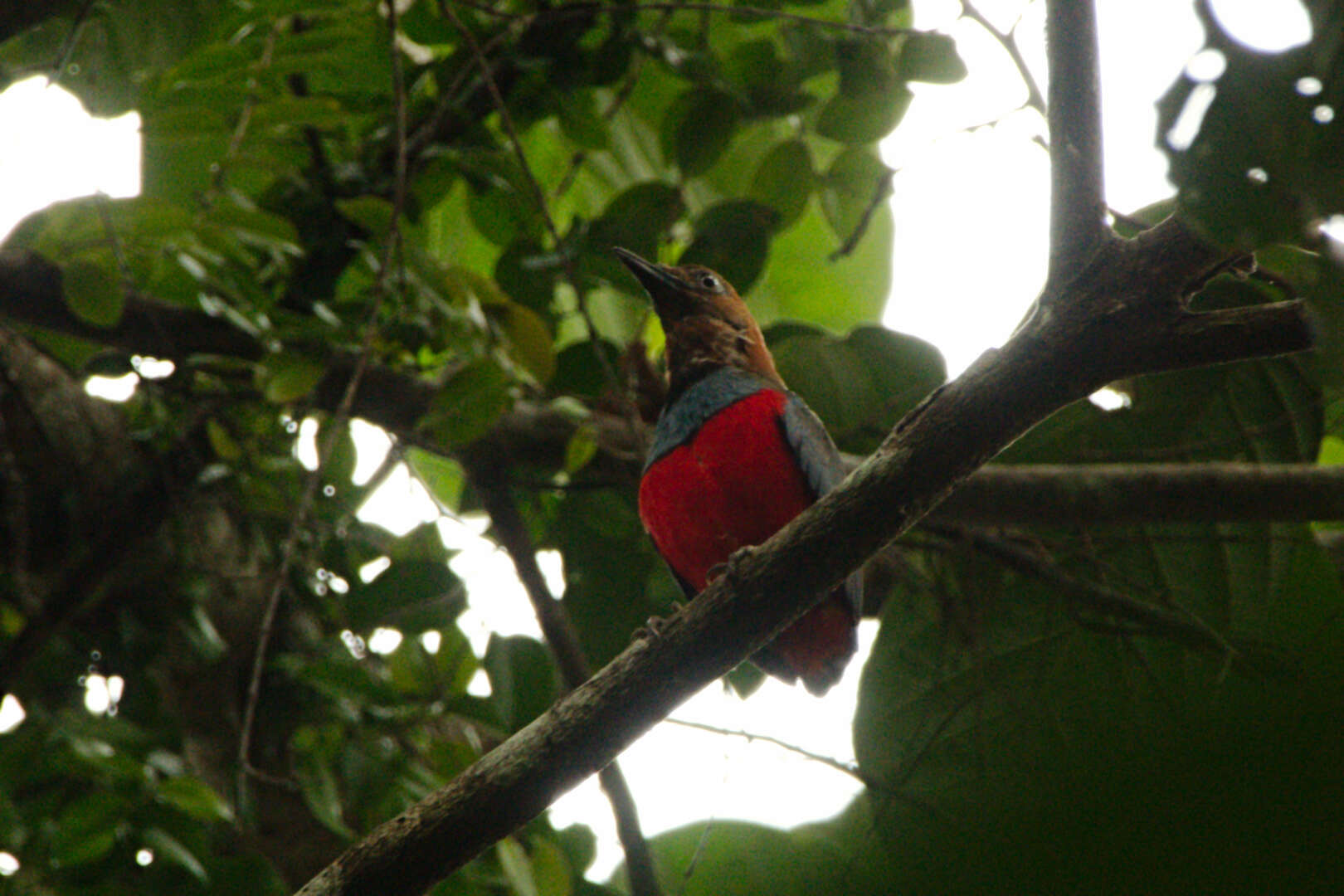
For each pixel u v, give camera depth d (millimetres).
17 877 10430
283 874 11945
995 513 10094
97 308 9414
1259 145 3695
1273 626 10812
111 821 10148
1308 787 4934
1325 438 11992
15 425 12203
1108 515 10016
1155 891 4855
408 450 11758
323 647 11992
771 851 8375
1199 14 3691
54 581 12594
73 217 9328
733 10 9711
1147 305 5363
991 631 11406
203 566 12391
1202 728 5152
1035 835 5039
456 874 10125
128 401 12836
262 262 11758
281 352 9930
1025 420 5559
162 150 11250
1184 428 10805
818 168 14453
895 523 5668
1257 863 4844
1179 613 10930
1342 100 3586
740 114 11516
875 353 11336
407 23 11617
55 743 10789
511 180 11594
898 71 10734
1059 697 11141
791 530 5777
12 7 8438
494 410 9414
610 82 11703
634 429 9516
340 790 11523
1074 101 5562
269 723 12031
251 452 11680
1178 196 3900
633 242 11523
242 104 9602
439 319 10445
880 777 10539
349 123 12156
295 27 11156
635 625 12062
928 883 5148
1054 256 5539
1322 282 4043
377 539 12375
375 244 11570
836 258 9695
